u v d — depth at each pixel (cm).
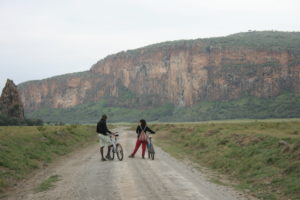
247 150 1902
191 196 1052
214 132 3225
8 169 1572
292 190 1175
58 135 3362
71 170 1653
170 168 1647
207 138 2870
